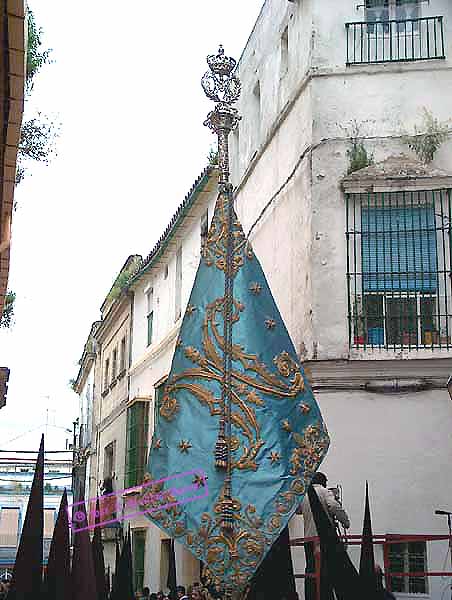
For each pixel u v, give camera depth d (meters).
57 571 4.41
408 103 12.79
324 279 12.37
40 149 13.06
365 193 12.54
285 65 14.73
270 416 5.55
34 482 4.43
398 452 11.62
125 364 26.05
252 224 15.96
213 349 5.72
